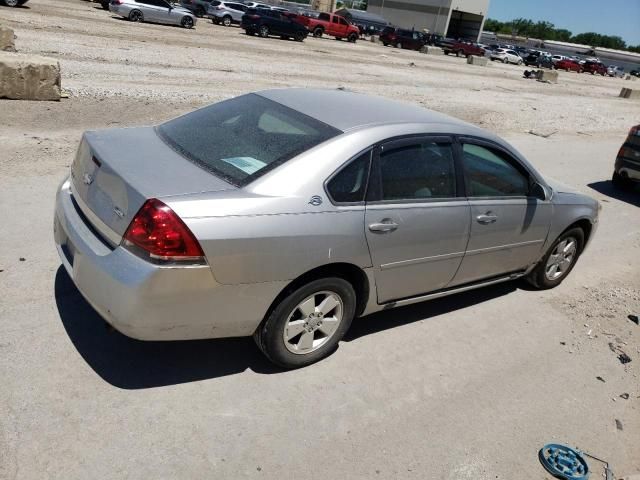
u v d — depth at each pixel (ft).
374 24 222.28
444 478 10.19
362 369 12.91
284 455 10.10
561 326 16.55
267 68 66.44
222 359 12.45
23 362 11.28
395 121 13.01
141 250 9.84
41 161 23.04
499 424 11.85
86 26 77.61
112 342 12.36
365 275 12.44
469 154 14.17
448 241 13.79
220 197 10.31
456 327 15.53
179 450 9.83
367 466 10.16
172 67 55.21
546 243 17.35
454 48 183.93
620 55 405.39
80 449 9.50
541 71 132.26
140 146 12.18
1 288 13.66
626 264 22.80
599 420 12.53
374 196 12.09
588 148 48.57
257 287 10.75
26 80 31.42
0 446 9.29
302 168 11.20
